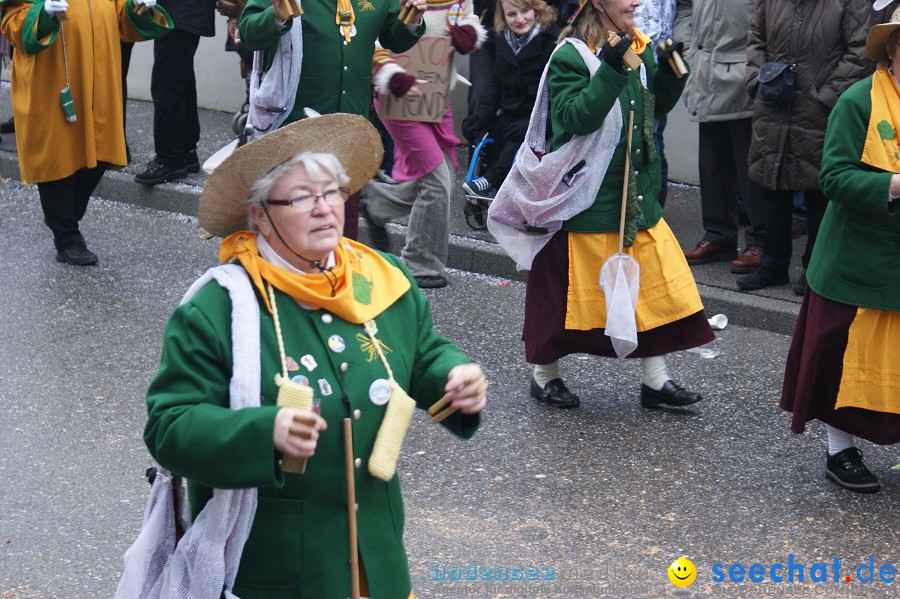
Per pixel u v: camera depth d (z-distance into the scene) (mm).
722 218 8781
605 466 5820
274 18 6422
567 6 9359
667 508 5387
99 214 10555
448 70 8039
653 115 6227
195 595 2875
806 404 5473
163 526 2986
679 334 6324
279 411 2654
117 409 6434
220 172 2863
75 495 5469
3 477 5637
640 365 7215
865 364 5332
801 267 8750
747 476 5715
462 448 5996
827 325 5355
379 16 7012
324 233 2902
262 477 2654
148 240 9805
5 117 13391
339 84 6930
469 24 7961
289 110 6898
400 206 8656
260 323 2867
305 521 2869
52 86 8602
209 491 2932
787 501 5465
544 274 6309
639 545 5051
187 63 10586
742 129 8500
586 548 5027
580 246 6203
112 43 8875
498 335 7754
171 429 2725
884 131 5137
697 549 5023
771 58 7867
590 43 6023
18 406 6441
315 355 2900
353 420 2902
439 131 8414
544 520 5266
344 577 2914
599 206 6168
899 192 4988
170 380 2811
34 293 8367
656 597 4633
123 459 5844
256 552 2873
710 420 6398
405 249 8688
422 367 3129
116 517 5273
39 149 8719
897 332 5293
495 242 9211
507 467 5793
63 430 6152
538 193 6145
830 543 5078
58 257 9117
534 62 9070
